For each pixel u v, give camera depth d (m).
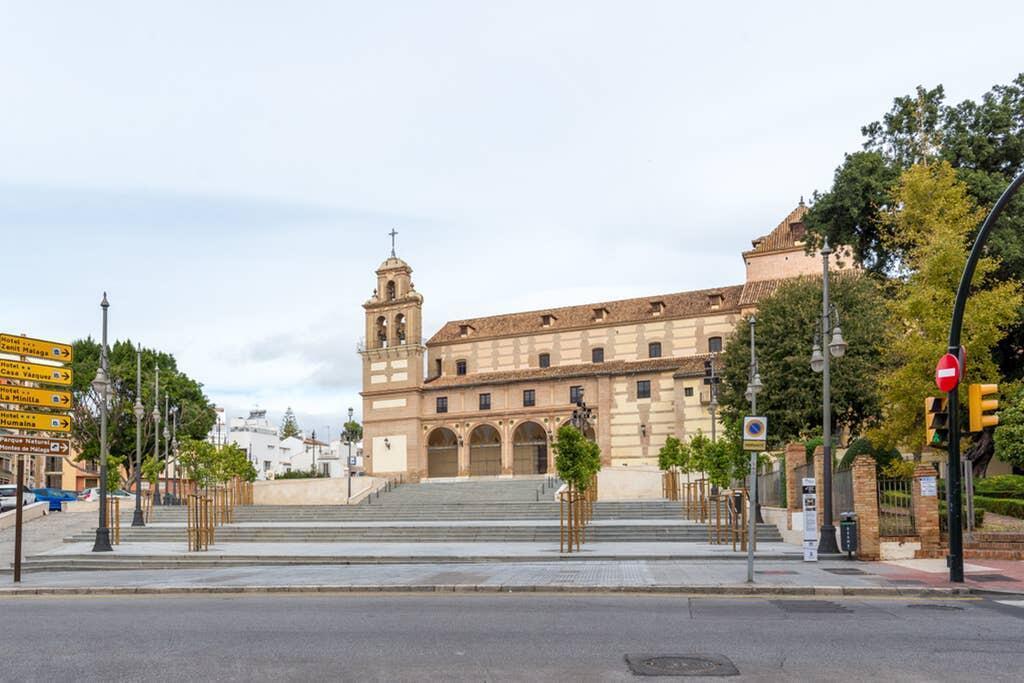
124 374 69.12
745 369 49.53
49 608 15.19
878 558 22.39
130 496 60.41
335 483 54.12
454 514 43.94
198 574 21.31
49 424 20.97
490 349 80.00
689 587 16.33
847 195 40.62
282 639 10.94
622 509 42.28
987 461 36.78
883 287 36.06
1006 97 40.66
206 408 76.50
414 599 15.48
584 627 11.75
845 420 47.59
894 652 9.93
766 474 35.94
